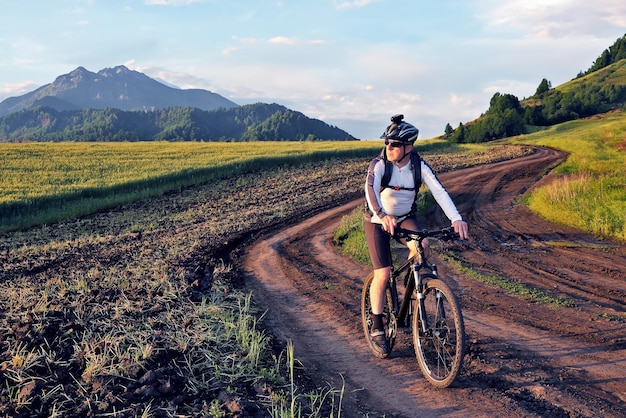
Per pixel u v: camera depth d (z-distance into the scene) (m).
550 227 13.82
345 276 8.57
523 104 181.50
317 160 42.53
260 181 31.17
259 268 9.38
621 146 42.72
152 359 4.02
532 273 8.73
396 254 9.50
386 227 3.84
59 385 3.58
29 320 4.80
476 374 4.20
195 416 3.28
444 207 3.92
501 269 9.05
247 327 5.18
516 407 3.59
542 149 45.94
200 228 16.20
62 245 14.65
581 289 7.57
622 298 7.04
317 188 26.48
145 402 3.46
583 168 26.84
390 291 4.46
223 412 3.30
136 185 30.59
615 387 3.93
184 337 4.62
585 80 197.75
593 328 5.50
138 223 19.77
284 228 15.24
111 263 10.92
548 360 4.51
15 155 45.91
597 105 145.00
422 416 3.54
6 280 9.95
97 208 24.69
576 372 4.23
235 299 6.71
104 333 4.61
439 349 4.25
